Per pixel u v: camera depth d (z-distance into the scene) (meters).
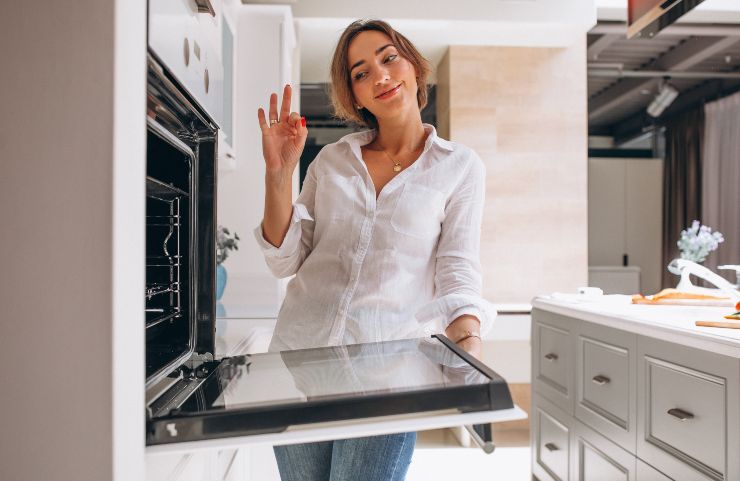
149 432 0.65
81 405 0.58
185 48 0.90
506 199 4.05
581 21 3.53
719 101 5.98
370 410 0.64
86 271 0.58
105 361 0.58
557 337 2.40
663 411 1.70
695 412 1.55
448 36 3.81
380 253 1.14
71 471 0.58
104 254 0.58
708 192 6.09
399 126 1.20
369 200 1.16
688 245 2.86
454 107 4.01
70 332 0.58
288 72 3.09
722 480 1.45
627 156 7.73
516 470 3.10
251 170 2.81
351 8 3.39
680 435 1.62
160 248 1.05
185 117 0.97
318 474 1.14
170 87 0.85
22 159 0.59
